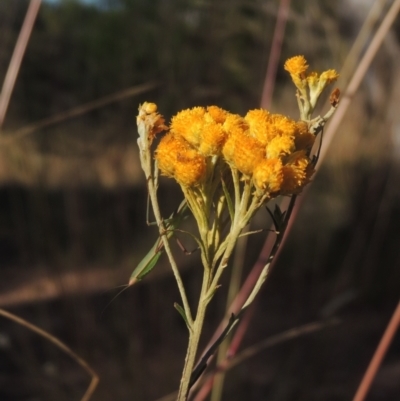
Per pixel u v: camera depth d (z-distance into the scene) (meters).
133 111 0.68
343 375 0.70
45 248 0.66
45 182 0.66
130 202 0.73
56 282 0.66
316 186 0.96
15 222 0.66
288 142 0.17
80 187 0.68
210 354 0.18
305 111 0.20
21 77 0.67
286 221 0.18
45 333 0.31
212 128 0.18
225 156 0.18
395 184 0.85
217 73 0.64
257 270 0.40
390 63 0.82
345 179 0.91
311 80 0.20
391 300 0.88
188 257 0.74
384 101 0.83
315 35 0.71
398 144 0.85
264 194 0.17
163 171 0.18
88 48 0.76
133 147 0.71
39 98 0.70
